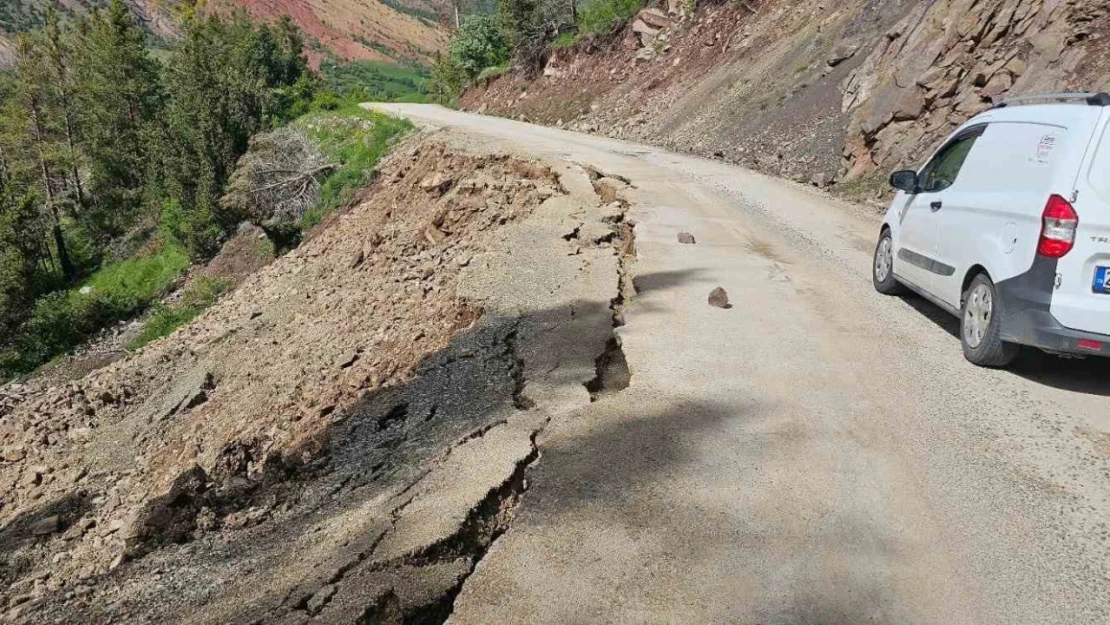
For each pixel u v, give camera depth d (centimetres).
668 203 1328
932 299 671
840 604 319
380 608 335
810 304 748
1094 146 498
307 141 3212
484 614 318
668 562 348
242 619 338
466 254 1162
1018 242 534
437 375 637
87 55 5241
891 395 527
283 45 6138
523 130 3120
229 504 509
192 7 7044
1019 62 1342
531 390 559
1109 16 1240
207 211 3350
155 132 4169
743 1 3017
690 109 2712
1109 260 493
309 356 1182
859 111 1656
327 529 420
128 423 1233
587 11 4316
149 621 371
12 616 423
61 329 3019
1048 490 408
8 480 1112
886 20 1927
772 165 1862
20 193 4344
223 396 1212
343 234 2372
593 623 311
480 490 413
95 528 770
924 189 714
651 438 466
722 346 625
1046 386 545
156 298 3200
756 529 371
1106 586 331
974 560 348
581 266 898
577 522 381
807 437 465
